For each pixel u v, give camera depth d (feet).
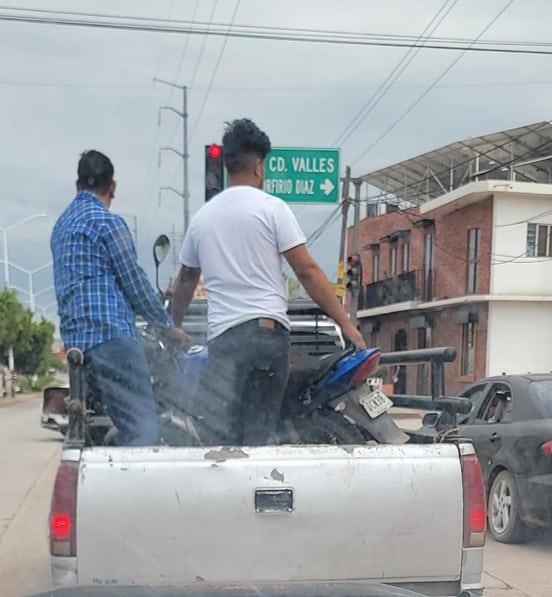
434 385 13.87
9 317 139.13
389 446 10.89
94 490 10.15
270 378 12.79
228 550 10.30
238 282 12.63
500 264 82.99
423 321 94.07
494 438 25.02
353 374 14.64
